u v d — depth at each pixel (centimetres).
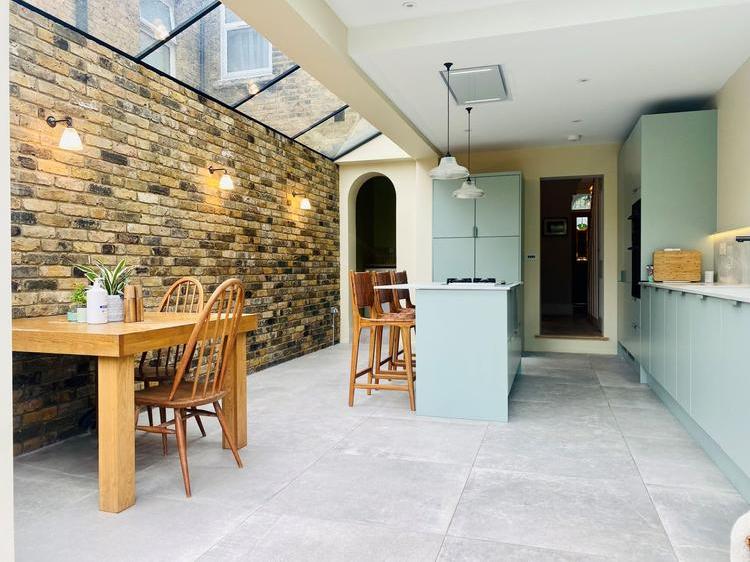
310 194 664
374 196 1089
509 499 232
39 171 302
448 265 643
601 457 286
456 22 348
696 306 301
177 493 240
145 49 374
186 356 243
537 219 662
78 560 183
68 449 306
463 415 363
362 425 348
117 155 358
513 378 459
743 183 386
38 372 306
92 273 300
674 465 274
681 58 377
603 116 521
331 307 725
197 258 444
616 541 195
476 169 678
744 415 227
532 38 344
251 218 529
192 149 438
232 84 461
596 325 830
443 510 221
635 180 499
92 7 326
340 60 360
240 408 301
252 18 299
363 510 222
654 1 312
